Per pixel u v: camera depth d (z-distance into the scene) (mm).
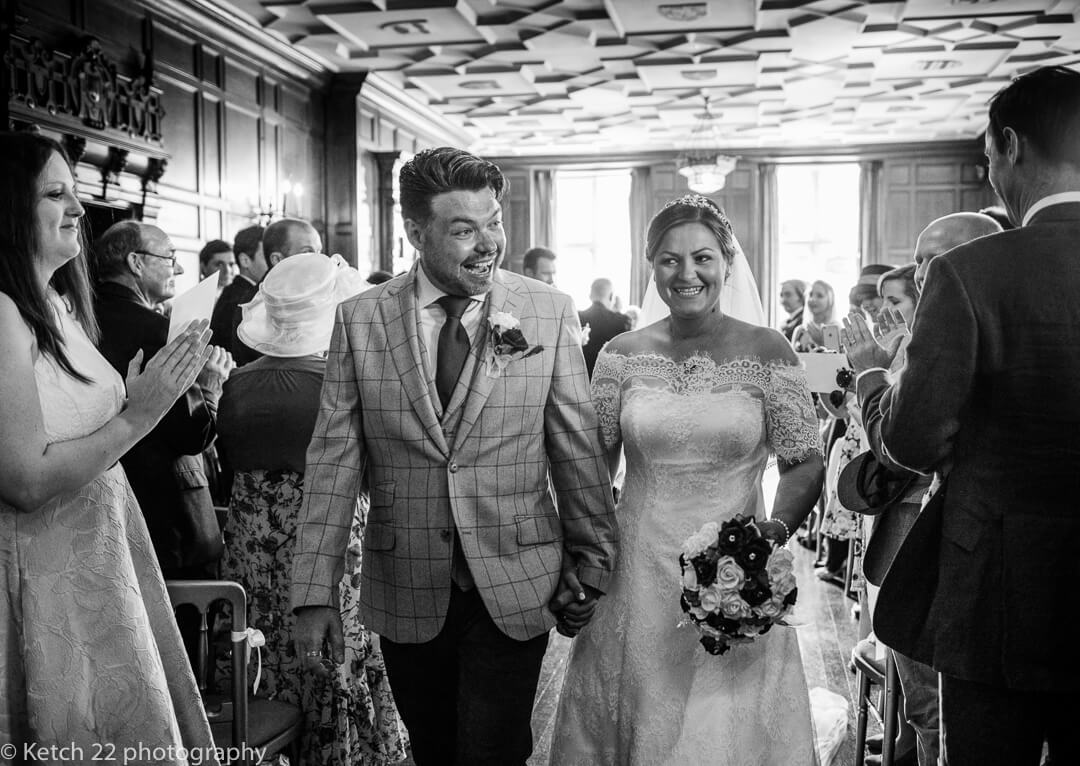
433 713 2031
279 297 2525
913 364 1580
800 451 2117
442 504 1940
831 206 13586
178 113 7125
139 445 2732
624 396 2281
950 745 1623
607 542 2023
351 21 7855
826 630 4543
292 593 1938
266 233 3459
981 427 1598
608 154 13797
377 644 2695
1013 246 1562
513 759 1985
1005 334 1547
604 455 2182
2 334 1532
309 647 1923
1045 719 1581
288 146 8953
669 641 2123
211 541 2875
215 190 7648
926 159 13102
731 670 2082
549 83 10055
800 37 8422
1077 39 8469
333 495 1990
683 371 2225
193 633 2650
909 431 1580
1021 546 1529
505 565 1935
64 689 1610
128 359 2787
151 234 2982
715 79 9883
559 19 7918
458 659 1989
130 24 6543
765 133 12695
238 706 1978
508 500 1959
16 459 1523
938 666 1585
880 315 2143
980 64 9312
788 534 2006
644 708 2104
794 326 8109
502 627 1915
